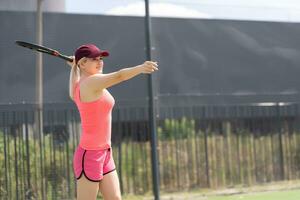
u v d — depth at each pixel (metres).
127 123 25.42
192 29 28.30
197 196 24.38
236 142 27.06
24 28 24.47
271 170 27.38
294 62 29.72
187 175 26.05
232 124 27.20
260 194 24.45
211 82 28.45
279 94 28.88
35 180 22.48
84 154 12.20
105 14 26.50
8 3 24.48
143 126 25.55
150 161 24.86
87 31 26.09
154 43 27.48
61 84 25.16
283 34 29.66
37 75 24.22
